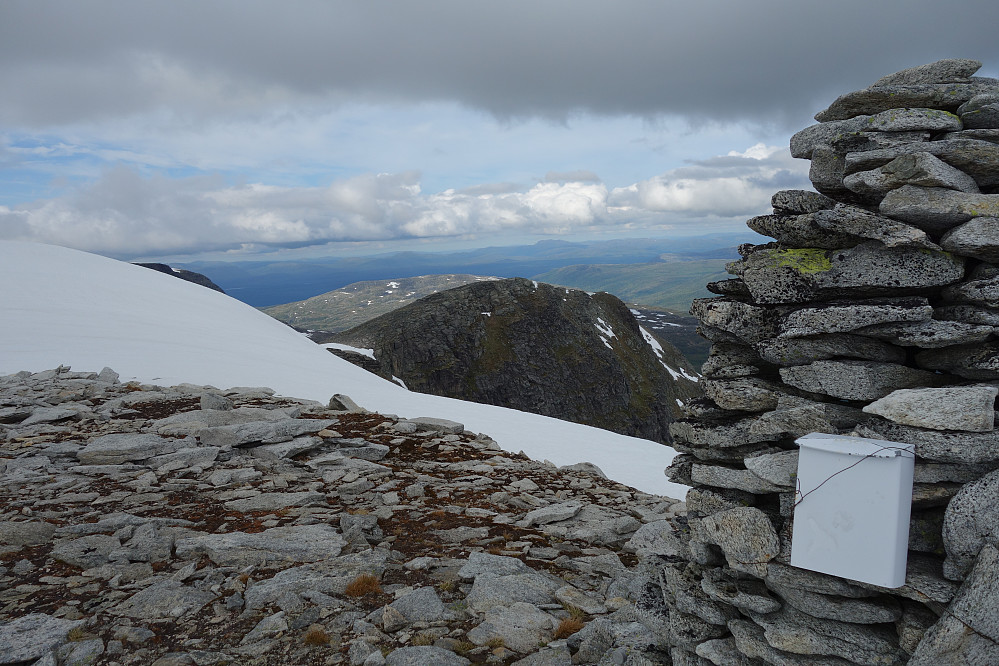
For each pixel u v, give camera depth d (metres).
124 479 5.03
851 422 1.86
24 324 13.72
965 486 1.62
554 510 4.66
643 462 10.37
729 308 2.04
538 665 2.49
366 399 12.86
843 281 1.87
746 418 2.06
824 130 2.08
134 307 18.77
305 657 2.57
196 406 7.62
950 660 1.58
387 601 3.06
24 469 5.00
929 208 1.75
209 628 2.79
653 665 2.29
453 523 4.41
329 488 5.13
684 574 2.22
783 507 1.92
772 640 1.85
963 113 1.89
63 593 3.06
